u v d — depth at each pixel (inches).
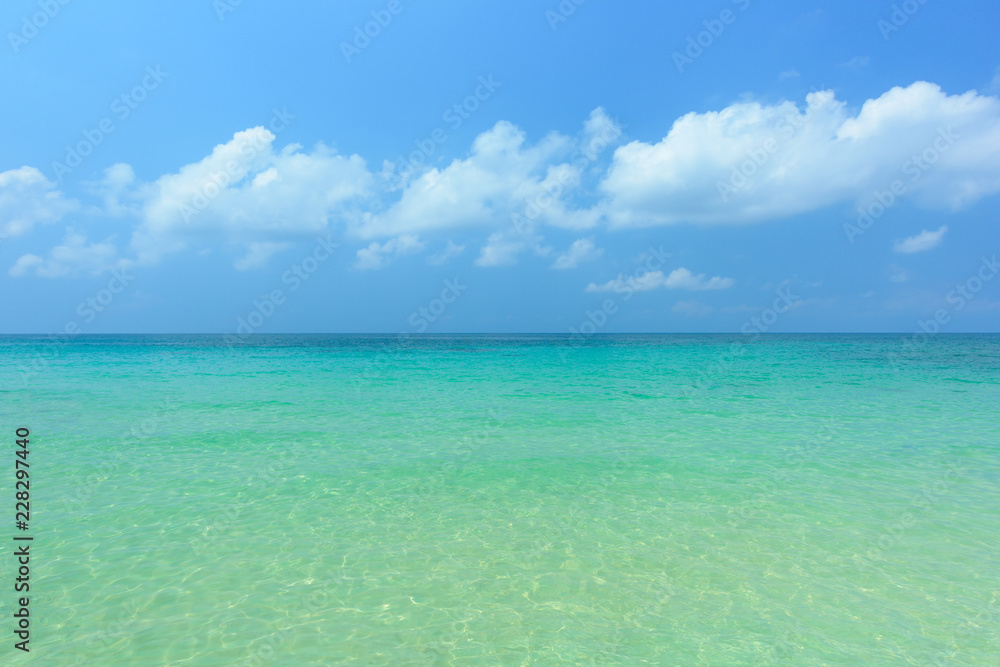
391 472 488.7
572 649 228.8
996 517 379.9
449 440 615.8
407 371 1464.1
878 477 473.7
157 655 222.2
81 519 371.2
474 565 305.9
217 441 602.2
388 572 297.0
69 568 298.4
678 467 504.7
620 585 283.7
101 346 3208.7
